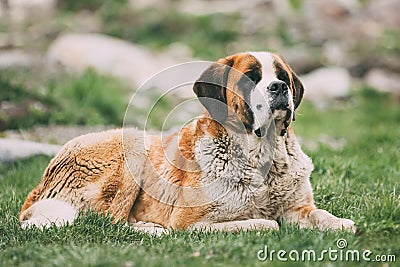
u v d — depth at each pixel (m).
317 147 16.36
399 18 35.03
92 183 10.66
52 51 26.81
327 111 24.95
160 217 10.45
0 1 36.78
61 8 36.75
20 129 18.39
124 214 10.56
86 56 26.05
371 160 15.02
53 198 10.77
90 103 21.23
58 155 10.98
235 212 9.91
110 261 7.68
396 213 9.13
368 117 23.84
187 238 9.16
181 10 35.69
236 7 35.78
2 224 10.18
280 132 9.89
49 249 8.49
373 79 28.83
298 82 10.41
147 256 8.05
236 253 8.17
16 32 33.06
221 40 32.41
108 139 10.87
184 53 30.94
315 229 9.23
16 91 20.55
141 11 35.03
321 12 35.00
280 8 35.06
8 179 13.70
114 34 32.88
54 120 19.42
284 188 10.01
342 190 11.66
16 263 8.12
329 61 29.92
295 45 31.83
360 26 34.16
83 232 9.48
